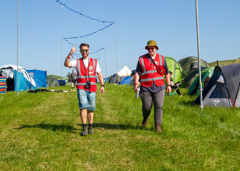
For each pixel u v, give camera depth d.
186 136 5.07
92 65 5.41
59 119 7.18
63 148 4.40
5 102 11.67
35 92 17.73
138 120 6.73
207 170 3.42
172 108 8.56
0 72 22.41
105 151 4.23
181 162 3.74
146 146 4.47
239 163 3.71
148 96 5.50
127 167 3.56
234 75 9.20
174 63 19.72
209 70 13.33
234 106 8.89
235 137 5.07
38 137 5.15
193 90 13.65
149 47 5.41
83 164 3.66
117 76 38.78
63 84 39.56
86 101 5.35
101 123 6.51
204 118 6.76
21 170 3.46
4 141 4.91
